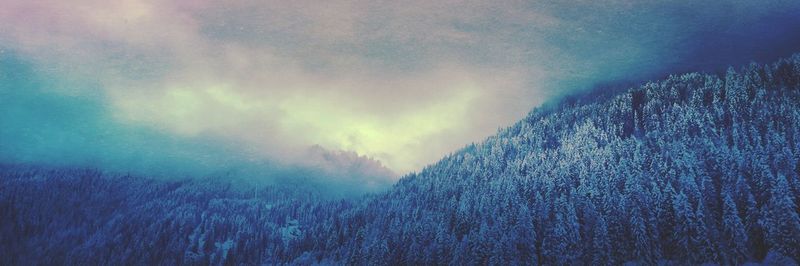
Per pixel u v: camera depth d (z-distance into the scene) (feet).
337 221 506.48
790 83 527.81
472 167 591.37
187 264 504.02
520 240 314.55
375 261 361.92
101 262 512.63
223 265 491.72
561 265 298.76
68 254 532.32
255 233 591.78
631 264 283.79
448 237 350.23
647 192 327.06
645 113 558.15
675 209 289.94
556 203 349.20
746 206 280.31
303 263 451.94
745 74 573.74
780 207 263.70
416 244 361.30
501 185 462.60
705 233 273.75
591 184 373.81
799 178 314.14
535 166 499.51
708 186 313.73
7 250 529.86
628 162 417.28
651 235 289.33
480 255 319.68
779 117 432.25
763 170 307.78
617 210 309.63
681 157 390.42
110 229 605.73
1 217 589.73
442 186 552.41
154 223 627.46
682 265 275.39
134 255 526.16
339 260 431.43
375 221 458.91
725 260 265.75
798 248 252.21
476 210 401.29
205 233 594.65
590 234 306.96
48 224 605.31
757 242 269.03
